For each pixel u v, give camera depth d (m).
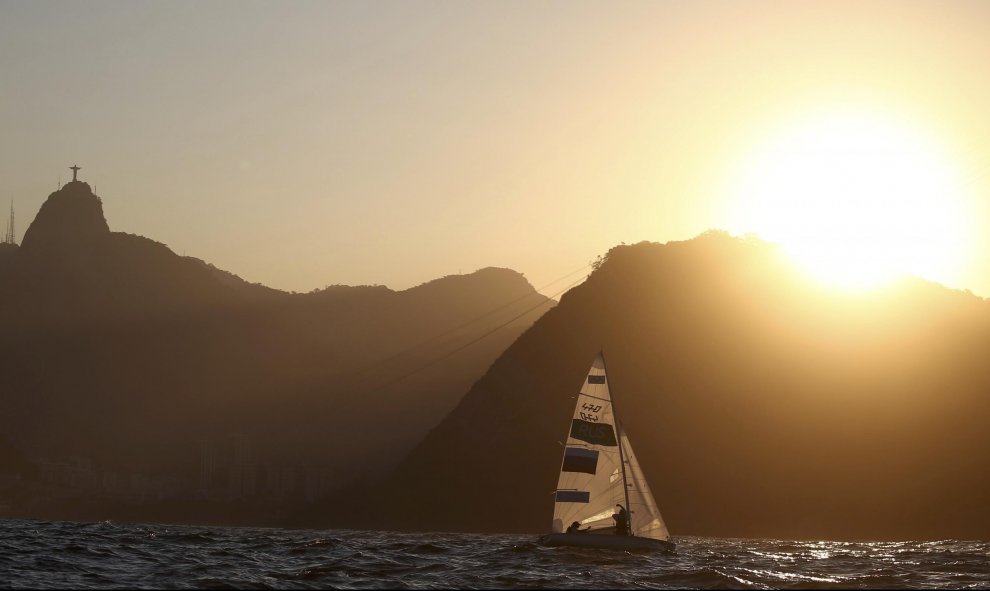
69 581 37.03
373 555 50.94
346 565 44.31
